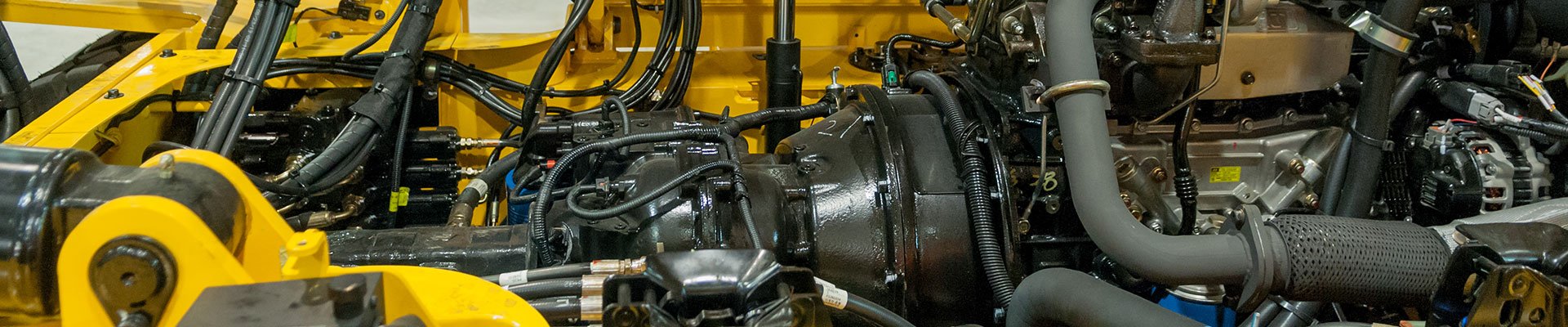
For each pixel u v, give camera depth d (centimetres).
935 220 225
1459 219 231
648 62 370
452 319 132
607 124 260
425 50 315
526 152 275
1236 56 215
